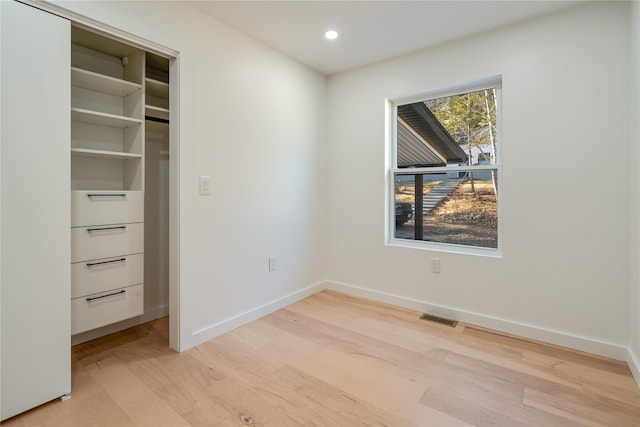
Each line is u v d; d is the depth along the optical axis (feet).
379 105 9.75
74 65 7.21
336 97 10.75
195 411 4.91
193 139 6.88
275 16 7.17
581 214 6.81
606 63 6.49
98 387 5.50
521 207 7.48
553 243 7.13
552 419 4.75
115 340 7.37
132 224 7.09
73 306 6.22
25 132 4.69
